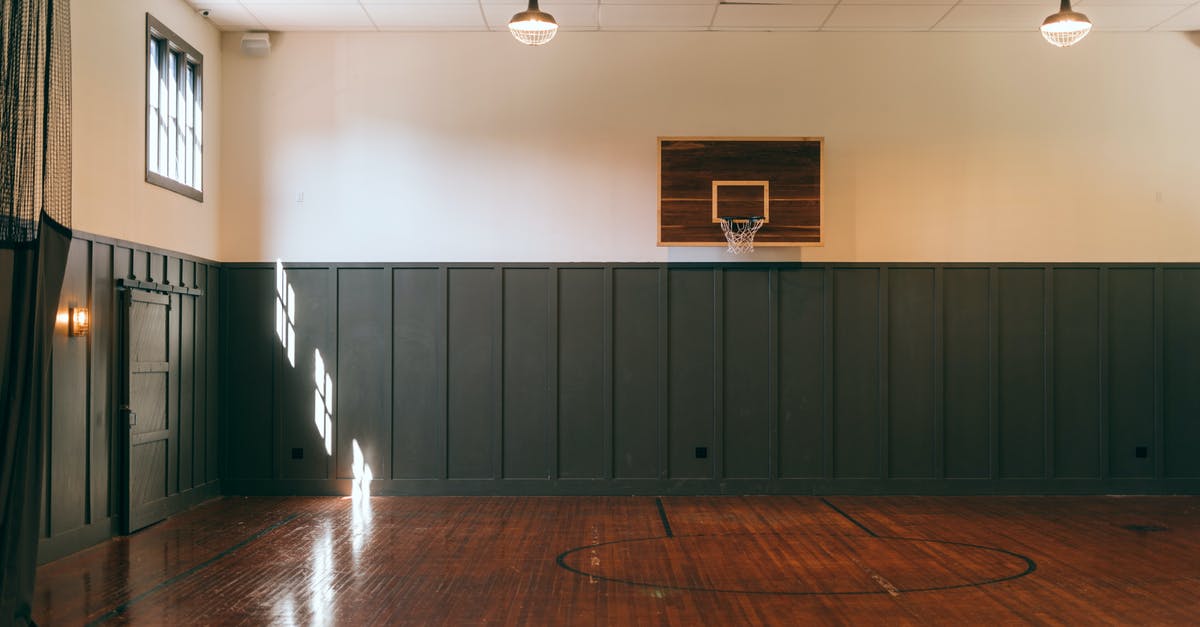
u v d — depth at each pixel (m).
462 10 10.38
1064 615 6.18
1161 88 11.09
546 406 11.04
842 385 11.10
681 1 10.12
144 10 9.08
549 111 11.09
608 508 10.20
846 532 8.89
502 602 6.49
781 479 11.02
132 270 8.85
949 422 11.10
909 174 11.11
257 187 11.07
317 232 11.09
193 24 10.29
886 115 11.09
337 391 11.04
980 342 11.12
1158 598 6.59
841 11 10.42
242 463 10.98
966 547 8.23
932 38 11.10
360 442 11.02
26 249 6.09
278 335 11.03
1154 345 11.12
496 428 11.02
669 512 9.95
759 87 11.12
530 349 11.07
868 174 11.12
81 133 7.93
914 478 11.04
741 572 7.34
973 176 11.11
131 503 8.74
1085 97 11.09
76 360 7.91
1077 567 7.49
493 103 11.12
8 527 5.88
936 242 11.08
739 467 11.04
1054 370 11.09
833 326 11.11
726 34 11.12
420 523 9.32
